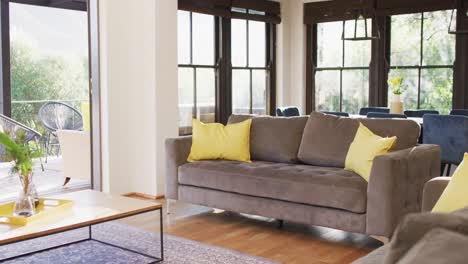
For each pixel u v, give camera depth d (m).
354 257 3.70
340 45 8.06
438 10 7.06
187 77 6.89
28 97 9.34
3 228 2.94
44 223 3.04
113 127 5.62
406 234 1.33
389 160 3.53
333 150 4.47
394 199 3.54
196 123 5.02
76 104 9.37
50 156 8.56
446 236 1.12
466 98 6.96
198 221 4.65
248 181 4.27
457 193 2.34
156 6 5.49
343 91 8.09
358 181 3.78
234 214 4.89
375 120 4.43
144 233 4.27
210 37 7.17
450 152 5.64
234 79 7.60
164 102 5.62
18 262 3.53
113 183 5.65
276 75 8.25
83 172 6.05
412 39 7.41
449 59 7.11
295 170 4.24
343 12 7.81
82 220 3.10
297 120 4.90
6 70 7.91
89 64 5.69
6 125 7.04
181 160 4.83
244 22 7.69
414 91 7.43
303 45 8.28
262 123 5.04
